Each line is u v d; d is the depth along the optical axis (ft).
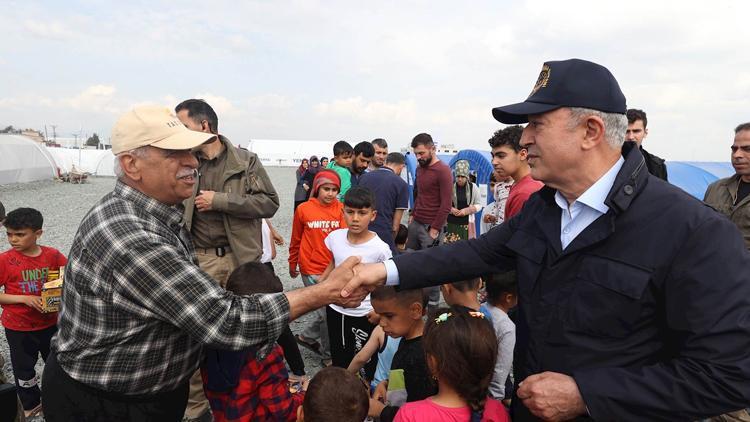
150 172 5.60
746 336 3.77
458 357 5.24
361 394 6.37
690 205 4.27
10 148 87.66
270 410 6.75
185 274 5.23
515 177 12.11
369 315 9.21
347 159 23.15
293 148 283.59
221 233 10.80
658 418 3.97
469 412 5.42
